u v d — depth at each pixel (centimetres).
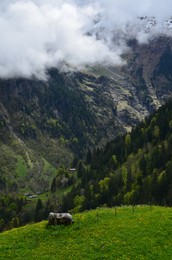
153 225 5172
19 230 5566
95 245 4706
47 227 5419
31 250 4816
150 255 4403
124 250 4550
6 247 4941
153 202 16262
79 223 5434
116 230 5094
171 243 4669
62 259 4456
